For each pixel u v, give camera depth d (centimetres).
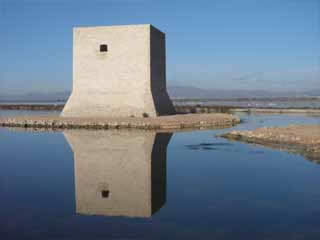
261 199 969
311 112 5294
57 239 706
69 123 2866
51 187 1109
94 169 1365
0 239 706
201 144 1953
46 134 2434
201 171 1320
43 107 6931
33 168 1396
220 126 2989
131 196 1006
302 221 802
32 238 711
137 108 3275
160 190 1065
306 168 1338
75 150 1792
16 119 3075
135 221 805
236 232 741
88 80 3425
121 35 3366
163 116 3381
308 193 1021
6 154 1711
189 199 975
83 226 775
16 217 832
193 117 3381
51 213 860
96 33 3409
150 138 2195
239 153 1672
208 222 798
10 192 1051
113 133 2450
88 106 3369
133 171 1328
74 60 3459
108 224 787
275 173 1266
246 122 3444
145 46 3322
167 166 1405
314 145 1784
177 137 2242
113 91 3369
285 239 705
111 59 3384
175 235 727
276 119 3900
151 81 3375
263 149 1775
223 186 1104
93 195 1017
